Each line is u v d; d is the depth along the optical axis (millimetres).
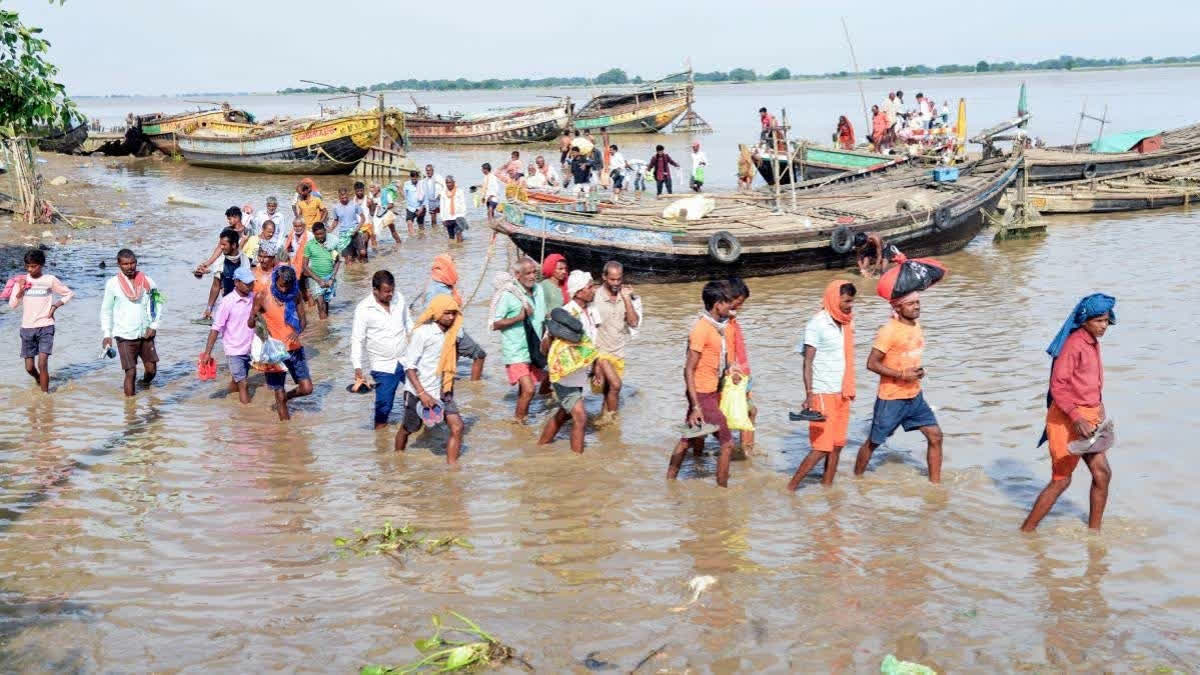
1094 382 7000
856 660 5742
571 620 6254
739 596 6512
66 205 29266
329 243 16234
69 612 6410
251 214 19109
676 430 9844
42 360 11203
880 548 7184
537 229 17375
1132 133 29953
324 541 7477
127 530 7684
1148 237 20328
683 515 7840
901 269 7922
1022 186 21422
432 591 6668
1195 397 10117
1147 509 7672
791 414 7961
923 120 31266
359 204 20203
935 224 18766
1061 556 6980
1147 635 5934
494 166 42125
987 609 6285
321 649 5957
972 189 20297
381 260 20641
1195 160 27938
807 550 7180
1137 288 15320
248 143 40812
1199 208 24391
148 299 11375
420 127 54312
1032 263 18141
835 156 28984
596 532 7566
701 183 29719
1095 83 160375
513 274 10156
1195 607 6246
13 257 20438
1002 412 10031
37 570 6996
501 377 11852
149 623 6273
